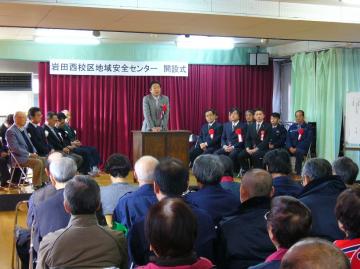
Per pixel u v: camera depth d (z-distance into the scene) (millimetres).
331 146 8539
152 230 1404
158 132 6668
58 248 1872
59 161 2854
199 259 1422
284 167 3135
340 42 7680
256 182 2283
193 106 9633
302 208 1554
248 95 9969
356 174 3102
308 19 5652
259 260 2033
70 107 8906
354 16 5855
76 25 5770
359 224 1738
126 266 1992
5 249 4207
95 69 8922
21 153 5934
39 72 8656
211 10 5219
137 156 6863
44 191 2889
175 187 2199
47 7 4730
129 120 9266
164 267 1367
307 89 9133
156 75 9297
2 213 5590
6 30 7574
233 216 2180
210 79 9703
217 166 2588
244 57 9836
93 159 8023
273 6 5492
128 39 8648
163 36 8344
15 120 6195
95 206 1959
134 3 4914
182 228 1388
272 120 8094
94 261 1877
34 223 2559
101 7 4797
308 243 918
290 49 9398
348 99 6977
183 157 6824
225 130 8023
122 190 3092
